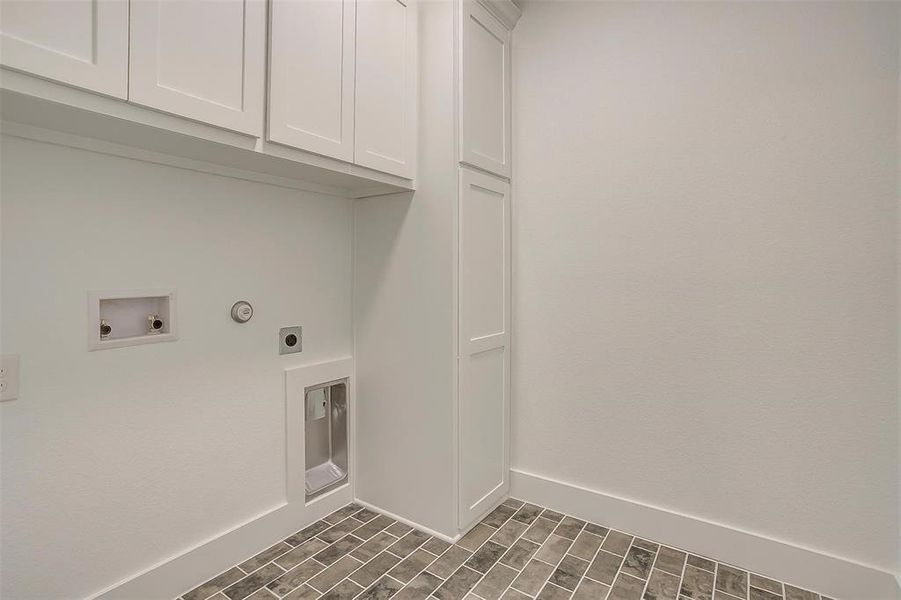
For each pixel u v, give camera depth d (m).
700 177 1.71
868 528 1.47
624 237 1.87
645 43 1.82
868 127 1.45
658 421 1.81
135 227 1.37
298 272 1.86
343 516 1.99
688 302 1.74
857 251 1.47
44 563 1.22
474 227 1.87
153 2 1.08
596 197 1.92
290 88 1.38
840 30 1.49
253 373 1.71
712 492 1.71
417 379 1.88
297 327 1.86
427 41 1.84
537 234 2.08
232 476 1.64
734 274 1.66
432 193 1.82
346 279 2.07
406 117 1.81
